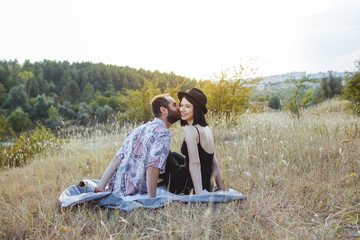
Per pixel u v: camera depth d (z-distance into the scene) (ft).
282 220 8.07
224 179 12.21
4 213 8.82
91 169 15.66
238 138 22.67
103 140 25.50
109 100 268.62
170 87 45.50
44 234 7.55
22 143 29.96
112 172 10.32
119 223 8.15
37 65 527.81
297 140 16.93
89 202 9.16
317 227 7.80
